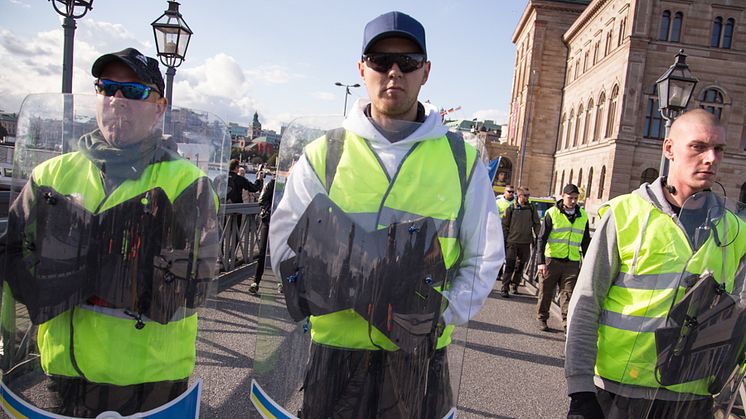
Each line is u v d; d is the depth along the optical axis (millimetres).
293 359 1672
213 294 2000
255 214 8625
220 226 1979
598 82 39969
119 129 1726
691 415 1904
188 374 1853
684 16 33438
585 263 2125
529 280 10219
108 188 1707
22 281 1704
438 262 1606
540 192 53719
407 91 1705
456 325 1704
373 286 1568
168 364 1776
